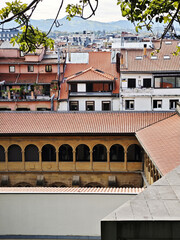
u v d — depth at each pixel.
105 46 125.19
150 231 7.76
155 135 37.00
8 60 72.06
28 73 71.56
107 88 65.50
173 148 31.42
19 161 42.97
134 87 65.62
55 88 65.12
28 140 42.31
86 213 23.95
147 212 8.12
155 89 63.88
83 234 24.08
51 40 15.86
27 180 43.09
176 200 8.66
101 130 41.59
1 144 42.53
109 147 41.97
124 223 7.77
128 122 42.62
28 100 65.06
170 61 66.75
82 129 41.94
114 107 65.06
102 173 42.38
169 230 7.75
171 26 15.84
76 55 73.56
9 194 24.16
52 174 42.84
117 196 23.69
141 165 41.88
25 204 24.19
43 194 24.05
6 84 69.50
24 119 44.09
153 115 43.12
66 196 23.95
